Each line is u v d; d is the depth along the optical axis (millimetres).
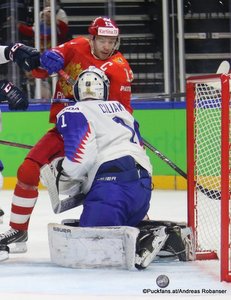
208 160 11344
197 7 22719
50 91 20344
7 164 20188
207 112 10883
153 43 22344
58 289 7527
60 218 14109
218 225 11125
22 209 9359
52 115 10305
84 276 8219
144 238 8562
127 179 8891
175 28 19938
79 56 10008
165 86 20031
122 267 8586
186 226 9461
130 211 8922
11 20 20734
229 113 7945
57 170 9188
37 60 10008
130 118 9281
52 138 9375
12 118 20094
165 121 19297
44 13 20094
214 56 22609
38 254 9914
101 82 9180
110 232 8508
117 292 7336
